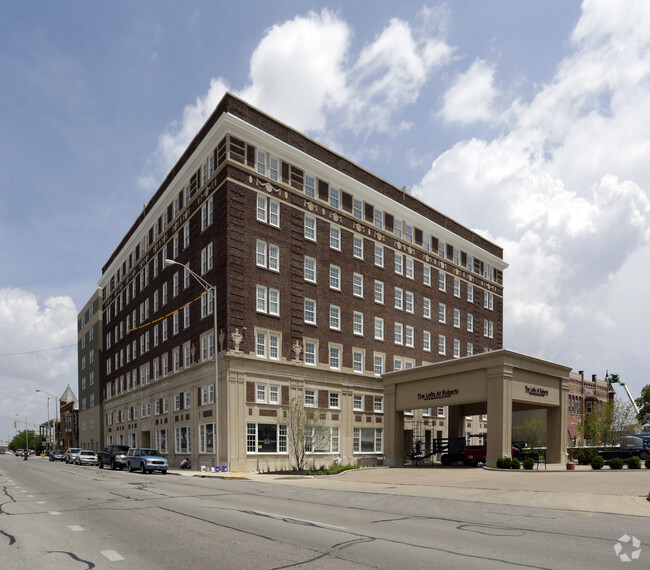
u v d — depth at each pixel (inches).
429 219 2272.4
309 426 1487.5
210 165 1670.8
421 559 343.6
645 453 1664.6
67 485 962.1
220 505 630.5
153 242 2165.4
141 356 2233.0
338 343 1785.2
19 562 342.3
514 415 2432.3
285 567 324.2
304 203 1742.1
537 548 378.6
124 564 334.6
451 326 2299.5
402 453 1668.3
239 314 1514.5
